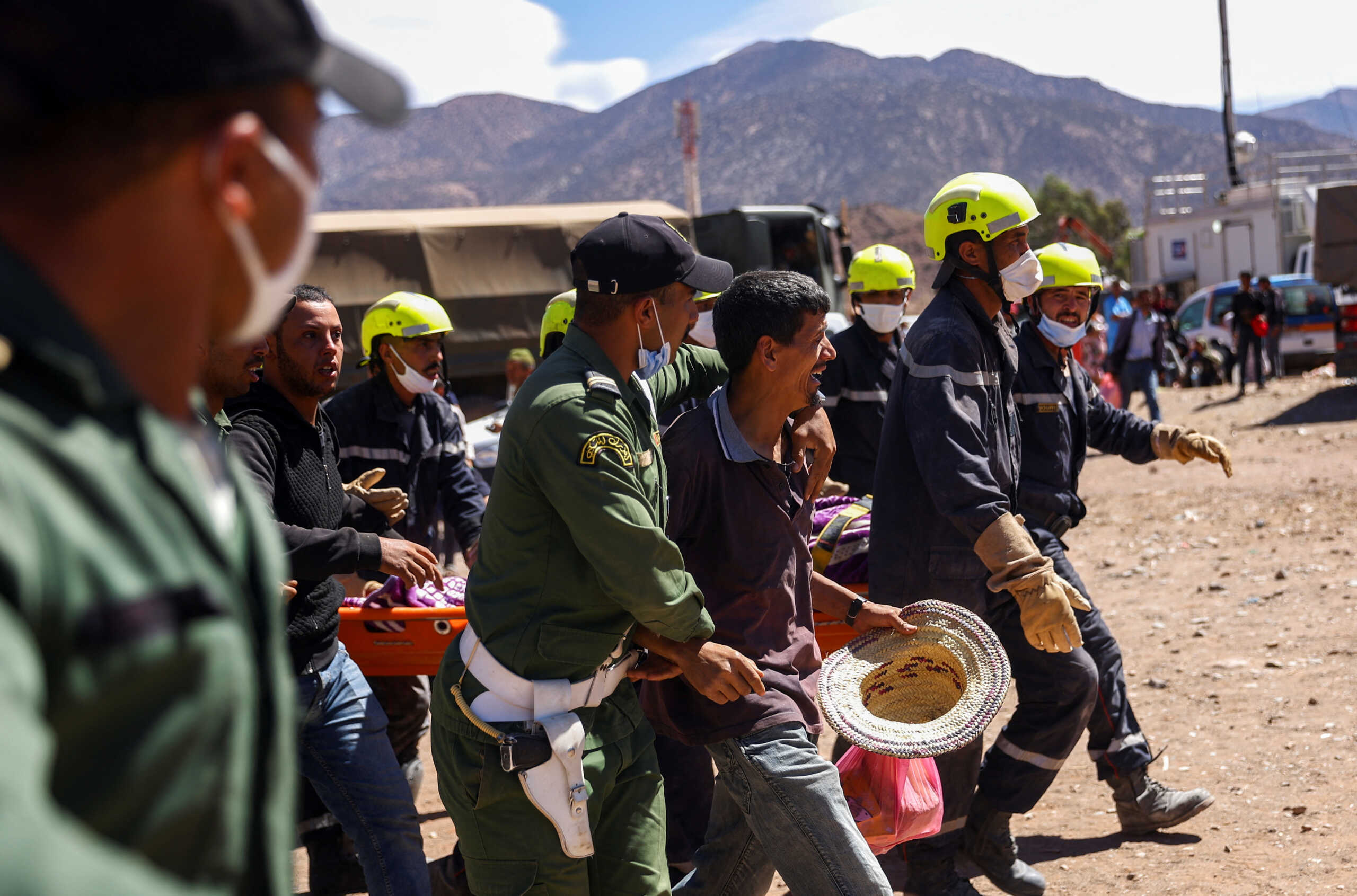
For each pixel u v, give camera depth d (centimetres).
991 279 349
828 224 1720
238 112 84
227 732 81
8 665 65
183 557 81
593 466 245
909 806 317
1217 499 1098
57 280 80
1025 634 323
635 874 271
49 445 74
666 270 259
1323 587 770
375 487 499
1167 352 2261
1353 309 1708
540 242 1494
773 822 280
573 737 251
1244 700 590
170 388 90
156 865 79
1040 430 424
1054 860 442
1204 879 405
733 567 294
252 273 90
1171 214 2945
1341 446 1299
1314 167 2739
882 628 323
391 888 323
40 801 63
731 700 271
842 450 584
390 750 337
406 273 1430
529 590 256
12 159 77
